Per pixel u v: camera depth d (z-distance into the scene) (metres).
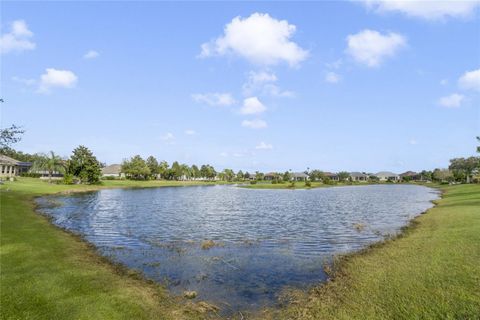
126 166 151.75
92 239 25.58
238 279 16.17
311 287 14.81
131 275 16.17
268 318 11.70
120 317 10.94
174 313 11.91
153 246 23.41
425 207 48.06
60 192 70.56
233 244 24.23
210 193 89.56
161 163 179.50
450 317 10.03
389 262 16.62
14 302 11.16
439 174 167.38
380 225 32.38
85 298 12.16
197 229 30.94
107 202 56.59
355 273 15.62
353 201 62.62
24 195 53.78
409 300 11.45
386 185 158.00
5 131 32.75
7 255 16.72
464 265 14.22
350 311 11.31
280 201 63.22
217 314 12.10
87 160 103.25
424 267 14.72
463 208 35.56
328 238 26.36
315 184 153.38
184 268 17.95
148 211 44.97
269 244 24.27
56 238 23.12
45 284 13.10
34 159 140.62
